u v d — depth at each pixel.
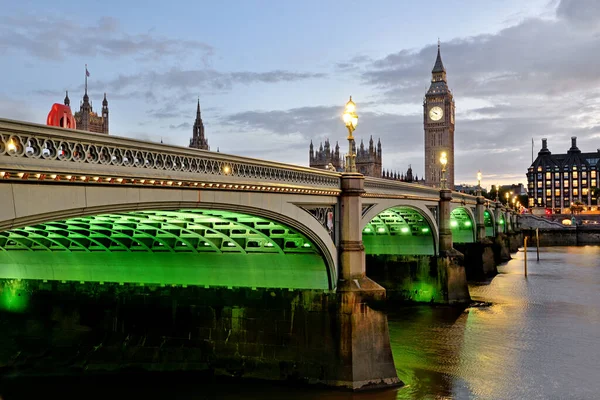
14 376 32.66
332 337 28.73
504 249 107.50
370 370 28.86
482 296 60.72
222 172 21.64
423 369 33.50
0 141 13.56
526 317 49.06
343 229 30.56
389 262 57.44
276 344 29.55
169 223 25.73
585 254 122.38
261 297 30.08
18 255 33.25
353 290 29.16
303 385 28.83
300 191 26.61
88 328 32.69
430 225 54.53
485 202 88.25
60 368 32.19
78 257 32.22
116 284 32.44
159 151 18.47
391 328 44.81
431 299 55.59
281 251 29.64
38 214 14.80
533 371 33.44
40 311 33.59
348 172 30.98
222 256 30.38
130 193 17.53
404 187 45.16
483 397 28.92
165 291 31.66
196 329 30.91
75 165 15.50
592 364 34.88
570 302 56.66
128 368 31.50
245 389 28.64
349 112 30.70
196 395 28.09
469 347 38.78
